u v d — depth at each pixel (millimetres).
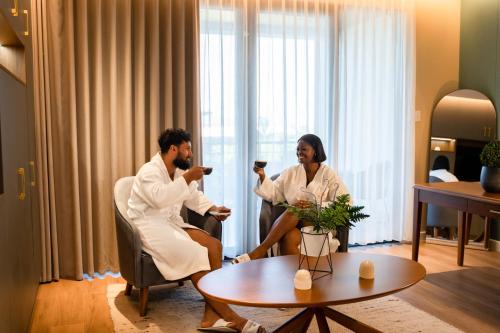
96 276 3465
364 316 2699
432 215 4484
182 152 2834
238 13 3771
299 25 3951
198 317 2725
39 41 3162
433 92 4574
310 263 2324
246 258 2930
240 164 3840
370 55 4227
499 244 4207
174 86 3611
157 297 3062
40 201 3227
